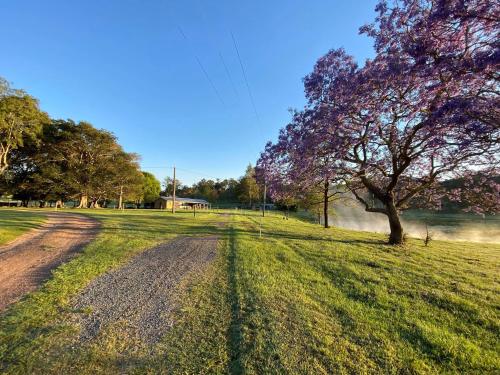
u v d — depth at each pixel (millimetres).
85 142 47281
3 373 3105
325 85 11031
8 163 42500
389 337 3939
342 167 11898
